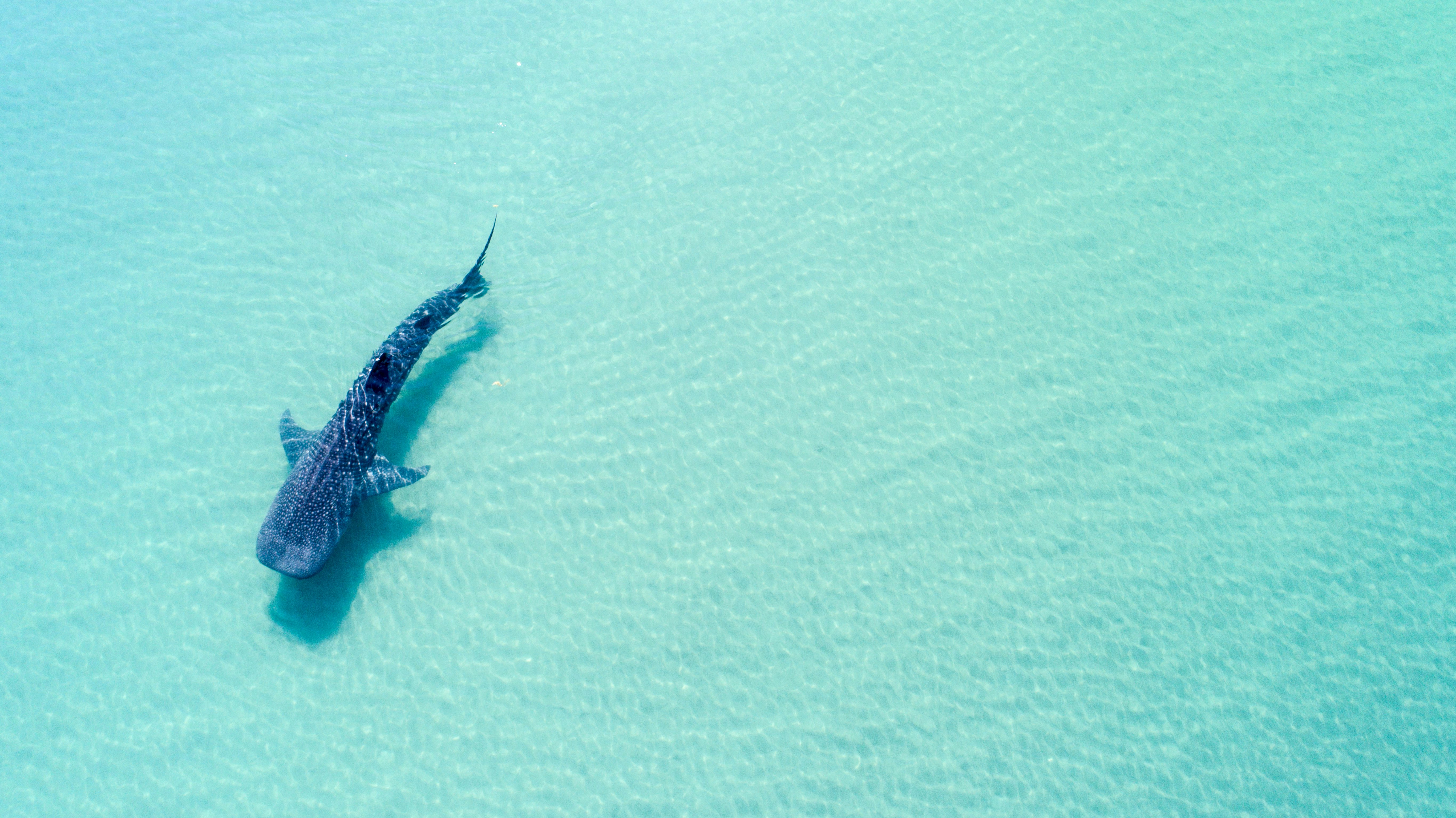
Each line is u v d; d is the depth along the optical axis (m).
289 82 12.14
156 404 10.01
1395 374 10.76
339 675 8.91
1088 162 12.03
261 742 8.59
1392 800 8.77
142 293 10.64
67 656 8.82
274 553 8.27
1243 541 9.88
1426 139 12.24
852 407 10.39
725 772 8.68
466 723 8.77
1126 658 9.31
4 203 11.07
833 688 9.07
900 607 9.45
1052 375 10.68
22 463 9.65
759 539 9.66
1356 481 10.17
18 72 12.02
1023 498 10.01
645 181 11.65
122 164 11.46
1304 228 11.62
